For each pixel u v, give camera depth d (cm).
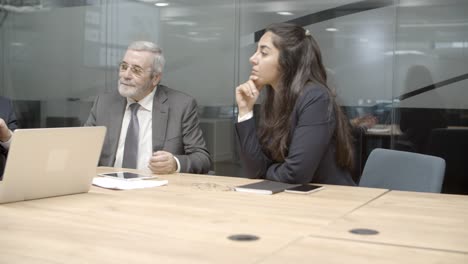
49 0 445
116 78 425
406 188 207
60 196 162
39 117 454
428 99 334
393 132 343
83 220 127
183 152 288
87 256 97
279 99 221
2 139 238
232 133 385
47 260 94
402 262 94
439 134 332
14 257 95
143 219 129
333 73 355
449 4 326
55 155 155
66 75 443
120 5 420
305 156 198
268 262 94
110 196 163
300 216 134
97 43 430
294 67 224
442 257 98
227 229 119
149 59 283
